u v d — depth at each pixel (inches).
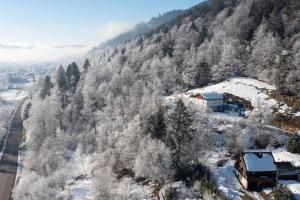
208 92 4436.5
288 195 2273.6
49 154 3902.6
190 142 3011.8
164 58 6358.3
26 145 5211.6
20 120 6845.5
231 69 5413.4
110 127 4124.0
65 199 2984.7
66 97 6550.2
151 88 5300.2
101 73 7219.5
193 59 5738.2
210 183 2518.5
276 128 3577.8
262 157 2600.9
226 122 3737.7
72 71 7746.1
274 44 5310.0
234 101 4419.3
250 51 5940.0
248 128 3516.2
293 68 4515.3
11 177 4160.9
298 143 3056.1
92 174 3457.2
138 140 3368.6
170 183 2728.8
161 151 2844.5
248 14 7805.1
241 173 2645.2
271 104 4114.2
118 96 5452.8
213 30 7859.3
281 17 7076.8
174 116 3016.7
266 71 4869.6
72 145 4645.7
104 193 2598.4
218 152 3181.6
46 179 3171.8
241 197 2426.2
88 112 5329.7
